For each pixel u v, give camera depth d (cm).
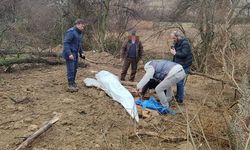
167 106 799
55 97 829
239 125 588
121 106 800
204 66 1376
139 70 1302
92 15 1936
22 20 1880
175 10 1638
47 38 1891
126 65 1044
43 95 839
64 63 1226
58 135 652
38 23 1967
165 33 1878
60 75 1043
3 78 977
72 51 858
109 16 1952
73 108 768
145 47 1862
